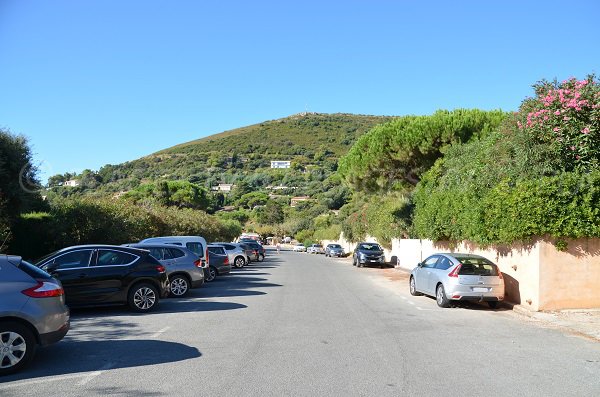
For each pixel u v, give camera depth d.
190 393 6.16
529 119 15.45
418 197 27.94
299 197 126.06
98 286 12.50
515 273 15.11
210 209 94.38
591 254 13.87
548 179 13.73
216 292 18.03
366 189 34.00
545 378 7.12
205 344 9.05
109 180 91.19
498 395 6.29
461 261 14.63
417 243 29.62
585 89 14.91
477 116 27.95
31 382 6.62
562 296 13.73
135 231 25.19
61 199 22.81
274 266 35.81
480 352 8.75
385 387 6.52
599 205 13.39
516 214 14.01
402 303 15.46
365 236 52.44
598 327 11.46
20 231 20.55
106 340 9.38
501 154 17.55
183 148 167.12
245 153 160.25
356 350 8.69
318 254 67.94
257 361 7.81
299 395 6.13
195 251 19.06
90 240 22.64
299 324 11.25
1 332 7.03
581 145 14.62
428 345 9.25
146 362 7.71
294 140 170.50
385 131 30.14
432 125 28.05
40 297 7.31
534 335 10.55
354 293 18.08
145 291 13.01
